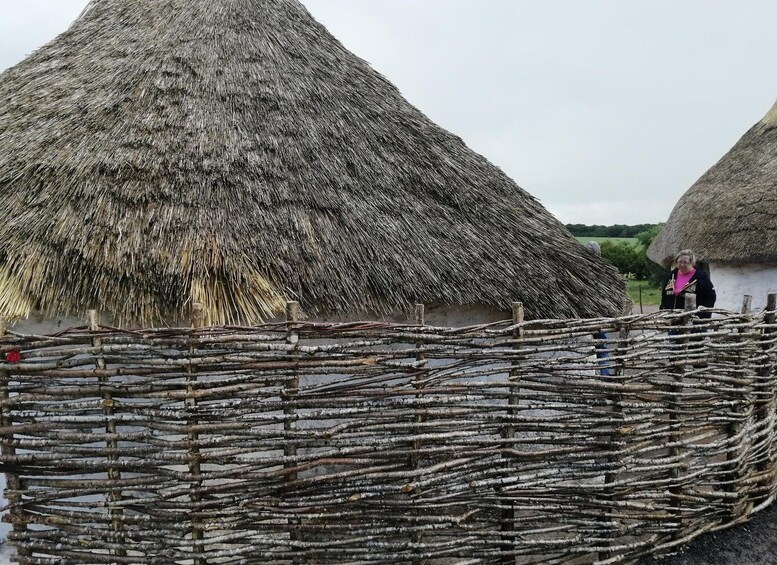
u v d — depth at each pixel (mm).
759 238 7625
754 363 3602
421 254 3752
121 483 2682
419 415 2900
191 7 5195
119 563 2760
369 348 3430
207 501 2730
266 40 4977
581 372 3543
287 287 3328
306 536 2988
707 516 3553
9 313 3031
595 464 3166
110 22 5355
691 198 9375
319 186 3928
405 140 4598
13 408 2678
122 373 2639
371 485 2881
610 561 3199
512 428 3051
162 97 4227
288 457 2762
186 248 3268
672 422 3330
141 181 3596
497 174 4852
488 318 4023
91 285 3117
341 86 4875
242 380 2705
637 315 3215
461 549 2990
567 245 4504
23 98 4527
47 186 3543
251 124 4203
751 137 9398
